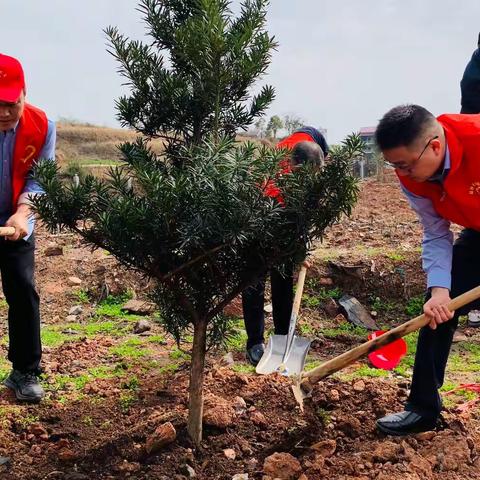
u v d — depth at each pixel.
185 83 3.85
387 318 7.30
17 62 4.15
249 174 3.39
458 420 4.12
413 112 3.43
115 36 3.86
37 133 4.41
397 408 4.30
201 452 3.92
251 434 4.12
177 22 3.95
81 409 4.60
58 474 3.81
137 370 5.41
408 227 9.98
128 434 4.10
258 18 3.83
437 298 3.70
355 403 4.44
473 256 3.90
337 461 3.77
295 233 3.66
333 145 3.61
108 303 7.70
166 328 4.04
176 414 4.24
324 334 6.77
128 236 3.44
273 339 5.18
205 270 3.77
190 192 3.35
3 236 4.44
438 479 3.56
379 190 13.77
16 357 4.75
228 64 3.78
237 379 4.71
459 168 3.54
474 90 4.31
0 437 4.21
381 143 3.46
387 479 3.46
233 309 6.88
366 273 7.65
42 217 3.46
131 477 3.75
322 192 3.59
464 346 6.40
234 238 3.37
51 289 7.86
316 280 7.62
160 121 3.94
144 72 3.88
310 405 4.41
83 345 6.11
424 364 3.92
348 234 9.62
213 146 3.48
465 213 3.65
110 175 3.57
